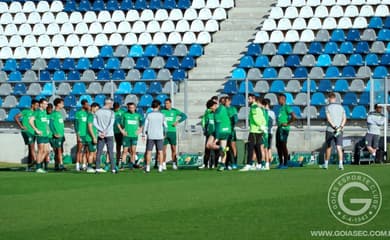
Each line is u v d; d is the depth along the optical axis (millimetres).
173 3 49094
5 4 51125
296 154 36125
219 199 19797
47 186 24531
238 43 46000
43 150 32406
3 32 50125
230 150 32688
